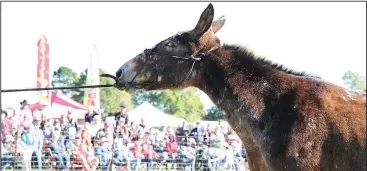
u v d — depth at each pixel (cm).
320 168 503
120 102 5722
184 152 1534
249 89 551
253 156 554
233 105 558
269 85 545
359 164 495
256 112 541
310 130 509
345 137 501
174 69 578
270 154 525
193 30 578
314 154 504
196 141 1548
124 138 1463
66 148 1406
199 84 582
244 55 565
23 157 1354
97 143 1444
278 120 527
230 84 559
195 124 1703
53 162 1395
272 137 526
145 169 1485
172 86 584
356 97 525
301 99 525
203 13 568
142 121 1555
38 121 1408
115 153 1448
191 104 6009
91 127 1488
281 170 517
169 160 1520
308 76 554
